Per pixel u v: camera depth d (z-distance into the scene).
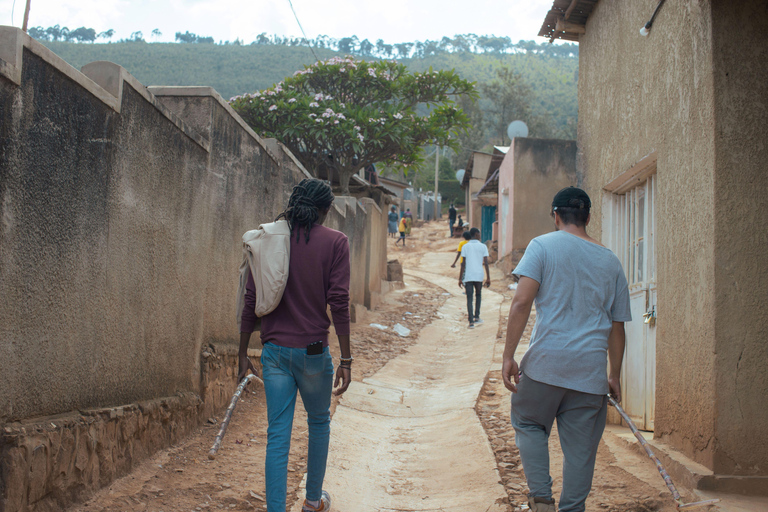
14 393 2.65
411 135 16.91
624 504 3.40
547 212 16.00
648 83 4.41
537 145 16.03
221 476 3.81
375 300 12.27
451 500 3.83
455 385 7.14
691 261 3.69
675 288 3.90
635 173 4.81
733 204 3.42
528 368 3.01
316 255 3.15
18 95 2.60
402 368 8.05
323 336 3.13
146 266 3.88
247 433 4.73
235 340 5.62
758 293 3.41
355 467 4.39
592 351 2.93
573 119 73.81
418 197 46.69
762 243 3.42
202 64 139.50
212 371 4.92
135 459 3.65
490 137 67.38
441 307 13.16
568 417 2.97
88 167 3.18
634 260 5.14
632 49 4.73
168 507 3.27
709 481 3.35
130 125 3.62
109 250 3.42
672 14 4.01
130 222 3.66
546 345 2.96
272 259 3.07
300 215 3.17
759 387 3.39
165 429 4.07
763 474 3.37
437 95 17.70
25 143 2.67
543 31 6.26
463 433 5.20
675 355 3.89
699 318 3.57
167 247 4.18
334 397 6.17
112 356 3.48
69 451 2.96
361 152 17.12
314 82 17.73
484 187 23.28
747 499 3.24
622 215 5.39
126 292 3.63
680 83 3.89
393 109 16.47
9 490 2.52
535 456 2.97
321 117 15.78
